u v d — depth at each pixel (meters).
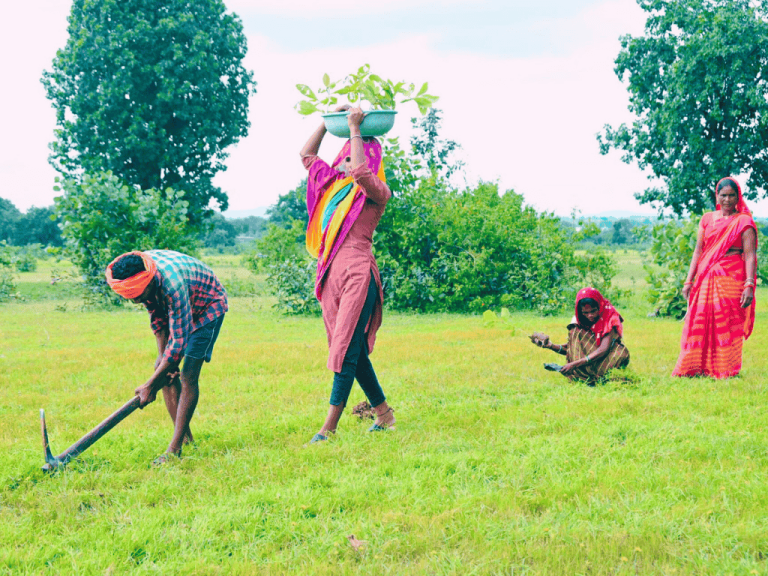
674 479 3.64
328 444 4.47
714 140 26.25
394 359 8.17
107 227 19.11
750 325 6.77
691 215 13.83
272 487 3.64
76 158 30.28
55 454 4.29
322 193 5.09
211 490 3.73
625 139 28.81
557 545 2.92
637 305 16.09
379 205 4.92
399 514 3.24
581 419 5.00
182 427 4.35
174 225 20.33
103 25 29.16
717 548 2.87
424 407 5.55
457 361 8.02
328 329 4.94
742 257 6.79
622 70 28.70
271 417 5.36
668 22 26.69
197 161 31.95
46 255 47.78
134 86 29.44
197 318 4.38
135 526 3.20
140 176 30.98
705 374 6.79
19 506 3.58
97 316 16.02
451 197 17.31
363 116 4.73
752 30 24.08
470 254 16.23
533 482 3.69
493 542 2.95
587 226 16.42
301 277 16.47
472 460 4.00
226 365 7.89
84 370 7.93
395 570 2.78
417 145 36.84
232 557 2.92
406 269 17.00
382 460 4.16
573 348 6.71
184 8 30.47
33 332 12.26
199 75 30.02
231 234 90.06
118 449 4.45
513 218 17.39
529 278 16.55
